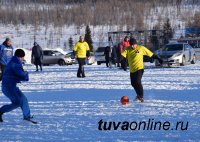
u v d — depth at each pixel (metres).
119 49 76.50
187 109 29.42
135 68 34.00
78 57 56.91
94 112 28.70
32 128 24.06
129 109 29.69
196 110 28.95
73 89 43.50
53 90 43.16
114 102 33.44
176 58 77.44
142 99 33.69
